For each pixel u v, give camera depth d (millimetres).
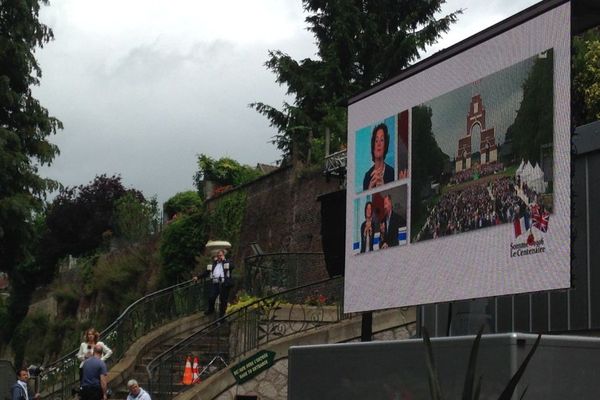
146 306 26266
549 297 13789
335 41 40625
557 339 7789
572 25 11922
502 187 12656
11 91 30156
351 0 40938
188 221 35969
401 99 14875
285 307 21625
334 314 21781
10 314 50125
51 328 43938
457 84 13734
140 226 43969
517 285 12211
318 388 9539
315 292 24328
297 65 41469
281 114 41969
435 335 16031
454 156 13641
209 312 26203
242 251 33562
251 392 20016
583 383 7820
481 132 13172
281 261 29188
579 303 13266
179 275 35750
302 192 31000
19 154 30016
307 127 39594
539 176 12062
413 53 39938
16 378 21188
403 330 20000
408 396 8555
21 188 30453
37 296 49375
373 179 15375
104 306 39844
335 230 17625
